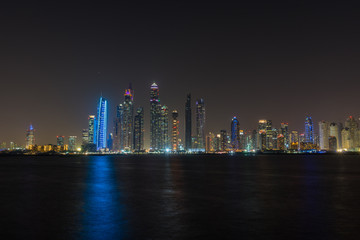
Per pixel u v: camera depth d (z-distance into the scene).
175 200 32.88
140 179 61.16
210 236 18.44
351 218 23.50
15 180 59.09
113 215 24.67
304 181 56.84
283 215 24.77
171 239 17.77
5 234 19.02
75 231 19.59
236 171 90.88
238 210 26.94
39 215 24.75
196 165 138.62
